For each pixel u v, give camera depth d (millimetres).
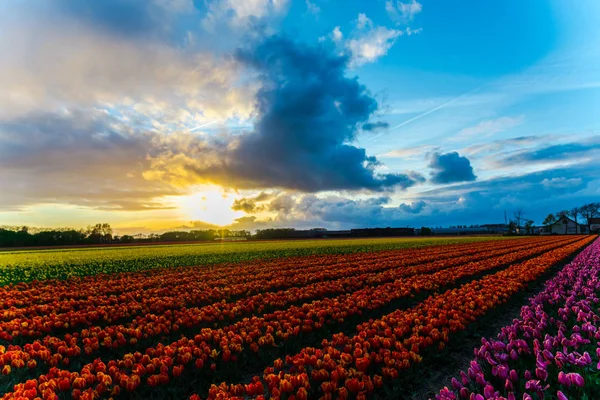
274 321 8773
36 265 29141
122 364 6398
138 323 9266
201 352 6918
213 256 36469
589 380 4918
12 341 8633
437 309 9336
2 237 83688
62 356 7371
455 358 7824
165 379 5941
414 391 6238
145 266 28375
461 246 46969
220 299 13273
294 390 5238
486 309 10039
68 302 12039
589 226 131375
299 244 62031
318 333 9016
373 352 6262
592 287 12523
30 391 5059
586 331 7078
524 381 5184
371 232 126812
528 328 6941
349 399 5285
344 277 19141
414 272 19422
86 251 50250
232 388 5164
